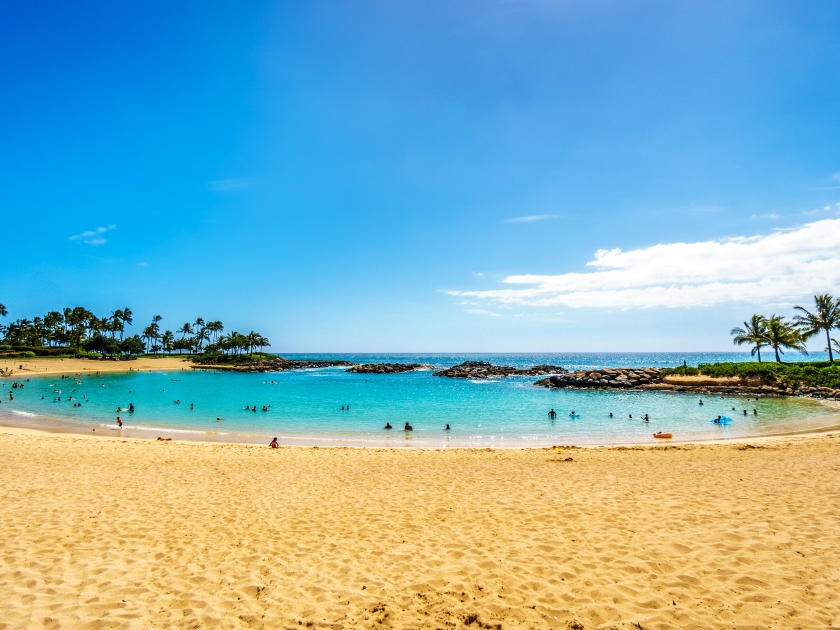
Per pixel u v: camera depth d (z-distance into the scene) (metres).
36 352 119.56
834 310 55.94
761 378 51.03
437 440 27.64
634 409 41.41
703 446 21.14
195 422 34.78
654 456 18.38
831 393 44.19
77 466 15.65
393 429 31.86
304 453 20.08
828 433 26.23
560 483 13.05
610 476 13.96
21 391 57.50
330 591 6.55
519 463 17.11
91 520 9.77
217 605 6.16
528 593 6.33
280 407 44.78
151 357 146.25
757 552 7.33
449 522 9.68
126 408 42.88
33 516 9.94
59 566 7.39
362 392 61.22
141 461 17.03
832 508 9.48
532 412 40.50
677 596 6.09
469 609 5.93
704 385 54.19
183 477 14.34
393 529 9.33
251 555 7.99
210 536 8.97
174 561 7.71
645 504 10.45
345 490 12.77
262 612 5.95
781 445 20.44
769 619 5.41
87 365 105.44
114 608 6.05
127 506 10.90
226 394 58.00
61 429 30.08
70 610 5.97
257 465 16.69
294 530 9.34
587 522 9.30
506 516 9.95
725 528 8.52
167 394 57.28
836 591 5.95
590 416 37.66
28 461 16.34
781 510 9.50
